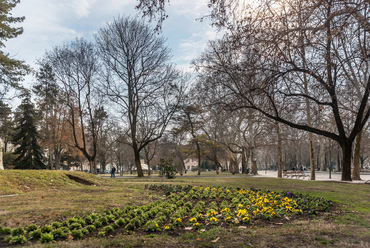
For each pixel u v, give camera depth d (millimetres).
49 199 9609
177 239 5098
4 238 4969
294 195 10406
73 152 56844
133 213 7223
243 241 4875
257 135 46719
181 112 42438
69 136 50906
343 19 9688
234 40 11844
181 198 10914
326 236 5164
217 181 22125
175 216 7023
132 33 32688
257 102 25031
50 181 13953
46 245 4566
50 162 53031
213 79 22922
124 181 21203
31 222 6246
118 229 6074
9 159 49062
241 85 20125
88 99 34938
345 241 4859
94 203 8953
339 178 33469
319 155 69875
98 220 6406
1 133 50250
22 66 29172
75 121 51094
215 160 52781
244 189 13625
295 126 21531
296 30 10609
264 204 8344
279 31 10758
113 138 52938
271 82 14352
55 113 49031
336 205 9008
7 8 29047
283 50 11141
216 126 46062
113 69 33531
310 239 4969
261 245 4617
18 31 29266
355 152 27094
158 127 35594
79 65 33312
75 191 12523
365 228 5809
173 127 45281
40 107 49156
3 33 28500
